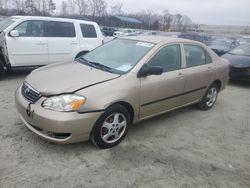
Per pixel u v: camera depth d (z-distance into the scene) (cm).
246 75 858
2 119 450
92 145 386
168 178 332
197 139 447
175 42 482
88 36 880
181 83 480
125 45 471
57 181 308
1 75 723
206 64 556
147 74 404
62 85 354
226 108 634
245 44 1030
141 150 389
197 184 326
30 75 412
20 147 367
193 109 596
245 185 336
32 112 344
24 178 308
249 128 520
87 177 319
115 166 345
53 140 342
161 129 471
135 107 402
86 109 340
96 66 428
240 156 406
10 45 705
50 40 782
